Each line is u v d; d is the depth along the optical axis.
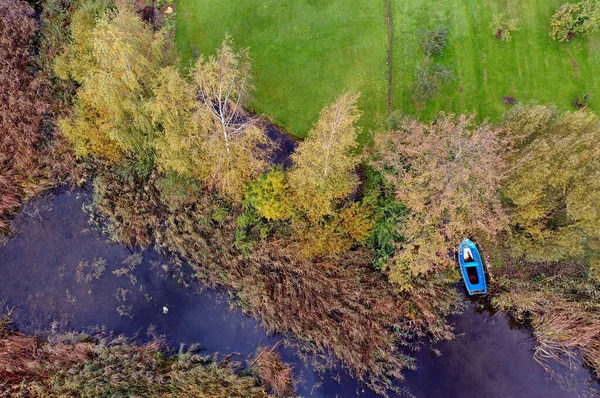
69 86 31.59
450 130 23.66
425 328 28.11
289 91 31.84
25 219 30.41
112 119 26.22
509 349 28.19
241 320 28.69
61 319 28.33
